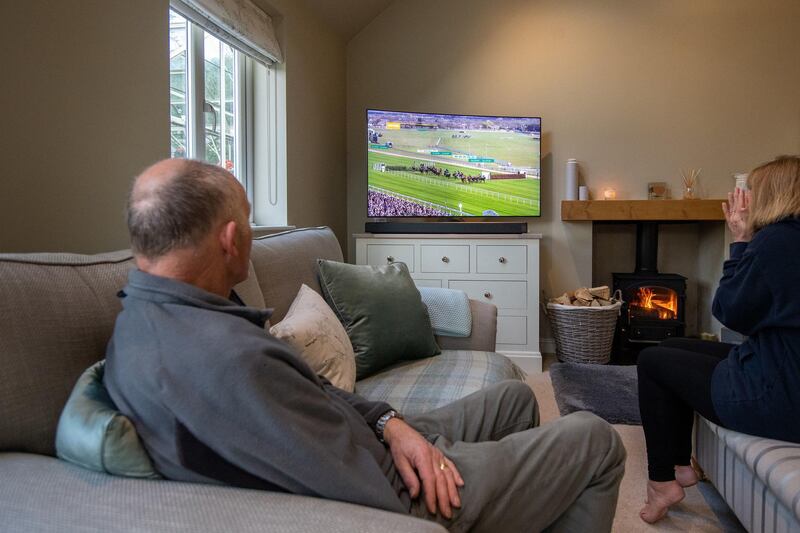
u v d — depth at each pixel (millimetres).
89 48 1688
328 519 635
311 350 1441
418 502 920
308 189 3531
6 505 651
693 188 4070
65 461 762
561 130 4176
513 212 3953
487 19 4191
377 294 1937
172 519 627
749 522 1460
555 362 3844
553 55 4168
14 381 806
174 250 807
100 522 623
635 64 4125
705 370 1582
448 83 4230
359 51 4289
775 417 1354
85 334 934
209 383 686
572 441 1035
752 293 1379
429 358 2025
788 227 1374
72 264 1005
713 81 4074
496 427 1326
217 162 2828
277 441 691
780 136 4039
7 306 834
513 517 969
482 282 3639
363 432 956
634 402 2861
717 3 4055
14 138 1438
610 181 4168
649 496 1779
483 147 3893
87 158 1687
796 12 3992
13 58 1429
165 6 2061
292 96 3262
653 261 4117
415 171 3812
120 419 696
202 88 2600
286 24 3166
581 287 4141
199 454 690
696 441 1929
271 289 1745
